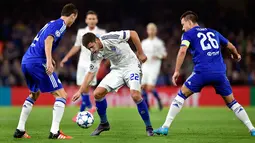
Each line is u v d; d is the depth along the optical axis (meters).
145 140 26.73
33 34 93.12
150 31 56.06
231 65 79.25
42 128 34.53
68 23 27.98
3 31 93.19
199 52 27.98
